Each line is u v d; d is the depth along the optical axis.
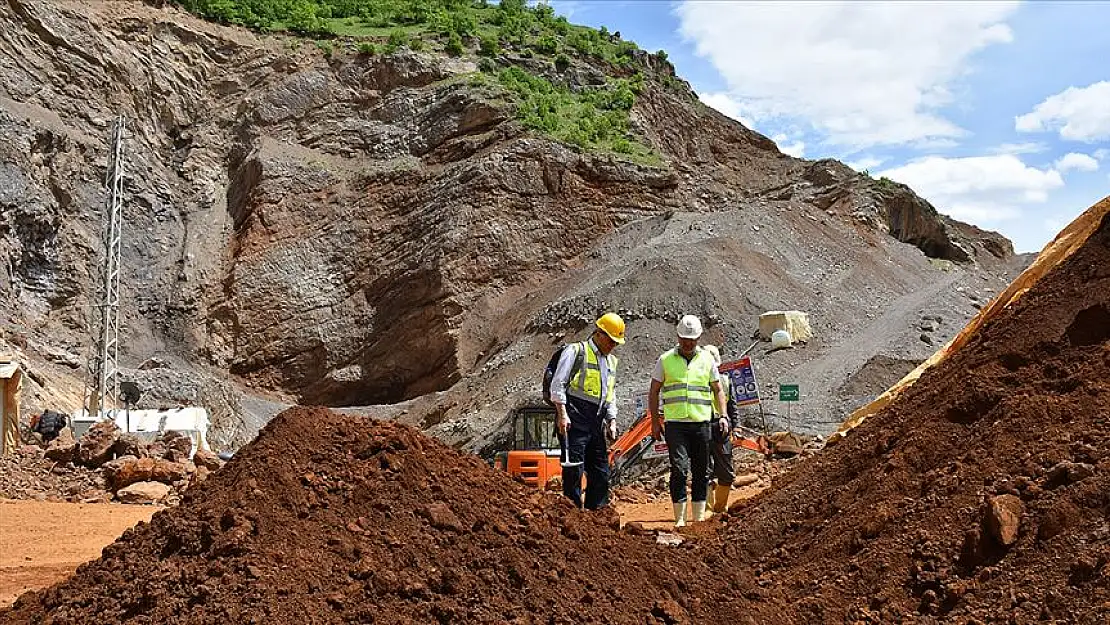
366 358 50.78
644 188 56.25
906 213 61.78
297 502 4.86
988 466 5.98
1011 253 70.00
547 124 57.44
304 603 4.29
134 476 16.33
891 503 6.34
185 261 52.28
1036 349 6.88
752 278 44.56
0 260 43.69
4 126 46.62
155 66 58.34
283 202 55.00
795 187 63.94
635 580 5.05
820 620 5.38
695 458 10.05
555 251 52.75
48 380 32.28
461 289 49.81
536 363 41.31
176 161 57.53
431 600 4.47
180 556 4.72
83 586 4.84
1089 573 4.68
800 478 8.15
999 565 5.13
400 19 72.38
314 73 61.84
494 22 75.69
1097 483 5.21
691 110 72.19
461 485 5.32
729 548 7.12
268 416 45.44
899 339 40.28
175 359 49.12
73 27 55.16
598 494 8.48
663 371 10.15
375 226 54.53
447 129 57.91
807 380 33.53
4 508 13.98
